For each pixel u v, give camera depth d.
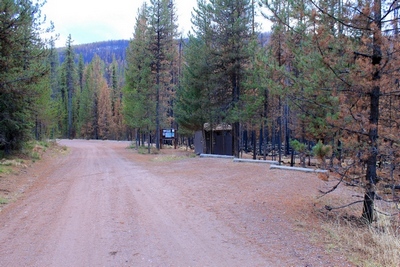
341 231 5.18
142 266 3.78
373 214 5.95
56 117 35.72
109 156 21.83
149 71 25.12
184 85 23.56
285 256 4.03
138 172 12.77
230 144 22.81
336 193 8.63
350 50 5.73
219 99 20.25
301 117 11.08
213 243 4.56
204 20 19.33
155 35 26.11
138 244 4.54
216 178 10.65
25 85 10.54
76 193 8.43
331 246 4.39
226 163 14.91
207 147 25.02
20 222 5.77
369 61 5.64
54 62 51.00
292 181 9.95
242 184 9.46
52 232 5.14
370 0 5.41
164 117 26.77
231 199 7.46
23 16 9.52
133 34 31.86
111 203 7.18
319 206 7.02
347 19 5.70
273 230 5.12
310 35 6.33
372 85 5.45
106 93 59.66
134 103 27.48
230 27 18.30
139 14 30.62
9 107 13.82
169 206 6.86
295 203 7.13
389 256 3.94
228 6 18.31
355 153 5.92
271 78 8.33
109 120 59.50
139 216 6.06
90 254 4.17
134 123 26.12
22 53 10.41
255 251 4.22
